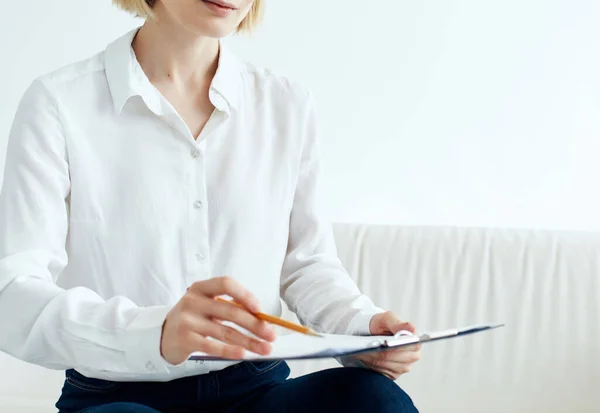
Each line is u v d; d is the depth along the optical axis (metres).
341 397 1.10
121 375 1.19
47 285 1.11
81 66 1.28
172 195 1.26
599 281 2.06
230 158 1.31
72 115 1.24
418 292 2.07
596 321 2.03
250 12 1.38
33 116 1.23
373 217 2.50
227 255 1.29
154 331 0.98
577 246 2.11
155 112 1.25
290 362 2.06
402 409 1.08
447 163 2.48
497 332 2.03
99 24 2.47
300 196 1.42
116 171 1.26
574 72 2.45
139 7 1.26
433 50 2.47
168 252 1.26
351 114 2.49
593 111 2.45
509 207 2.47
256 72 1.39
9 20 2.45
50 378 2.06
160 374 1.19
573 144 2.45
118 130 1.26
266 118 1.36
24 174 1.20
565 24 2.44
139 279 1.26
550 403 1.98
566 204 2.46
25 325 1.08
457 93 2.46
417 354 1.19
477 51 2.46
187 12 1.18
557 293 2.05
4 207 1.20
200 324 0.94
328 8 2.48
